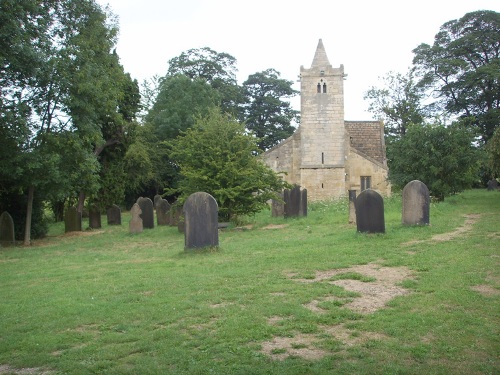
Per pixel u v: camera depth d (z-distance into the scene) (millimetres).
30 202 19875
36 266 12977
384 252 11695
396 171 31609
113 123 27438
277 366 5227
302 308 7242
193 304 7711
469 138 29688
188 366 5309
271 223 22484
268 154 40906
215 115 22281
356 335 6109
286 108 65312
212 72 58938
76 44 20219
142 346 5953
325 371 5051
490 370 4980
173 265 11445
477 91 53875
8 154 17781
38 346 6133
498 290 7926
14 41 16672
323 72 38125
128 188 41312
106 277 10508
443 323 6367
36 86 18516
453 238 13430
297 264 10695
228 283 9125
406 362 5250
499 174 29531
